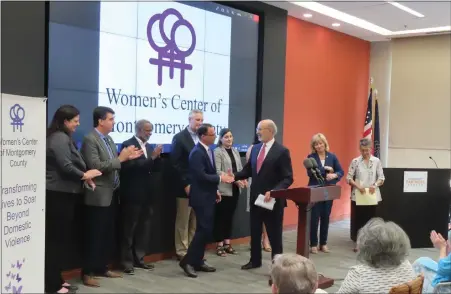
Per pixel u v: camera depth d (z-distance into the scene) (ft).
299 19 22.74
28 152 7.86
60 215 11.91
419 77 25.85
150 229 15.75
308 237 13.56
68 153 11.75
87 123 14.14
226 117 18.81
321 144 17.95
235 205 17.19
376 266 6.61
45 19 13.07
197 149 14.16
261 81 20.17
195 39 17.34
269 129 14.48
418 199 16.42
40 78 12.94
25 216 7.84
